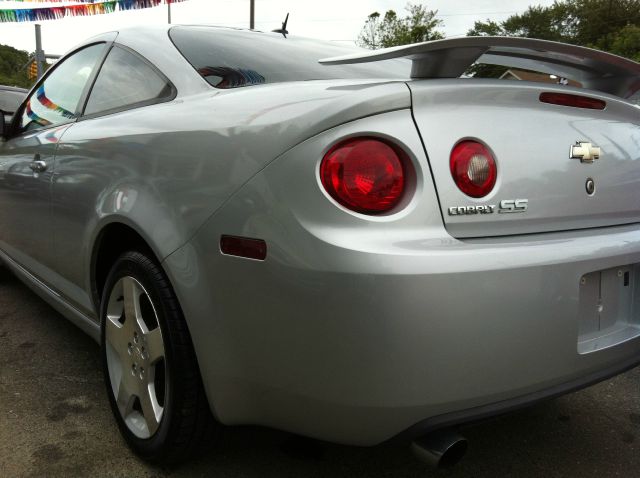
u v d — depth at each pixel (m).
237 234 1.46
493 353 1.38
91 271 2.14
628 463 1.99
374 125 1.37
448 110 1.44
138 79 2.19
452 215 1.39
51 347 2.86
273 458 1.94
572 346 1.52
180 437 1.73
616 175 1.73
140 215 1.74
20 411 2.22
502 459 2.00
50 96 2.88
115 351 2.04
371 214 1.35
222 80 1.93
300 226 1.36
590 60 1.80
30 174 2.66
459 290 1.33
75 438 2.04
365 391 1.35
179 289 1.60
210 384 1.61
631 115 1.84
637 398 2.47
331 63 1.53
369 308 1.30
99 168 2.03
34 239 2.72
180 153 1.67
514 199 1.47
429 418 1.38
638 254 1.70
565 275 1.48
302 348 1.39
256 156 1.45
